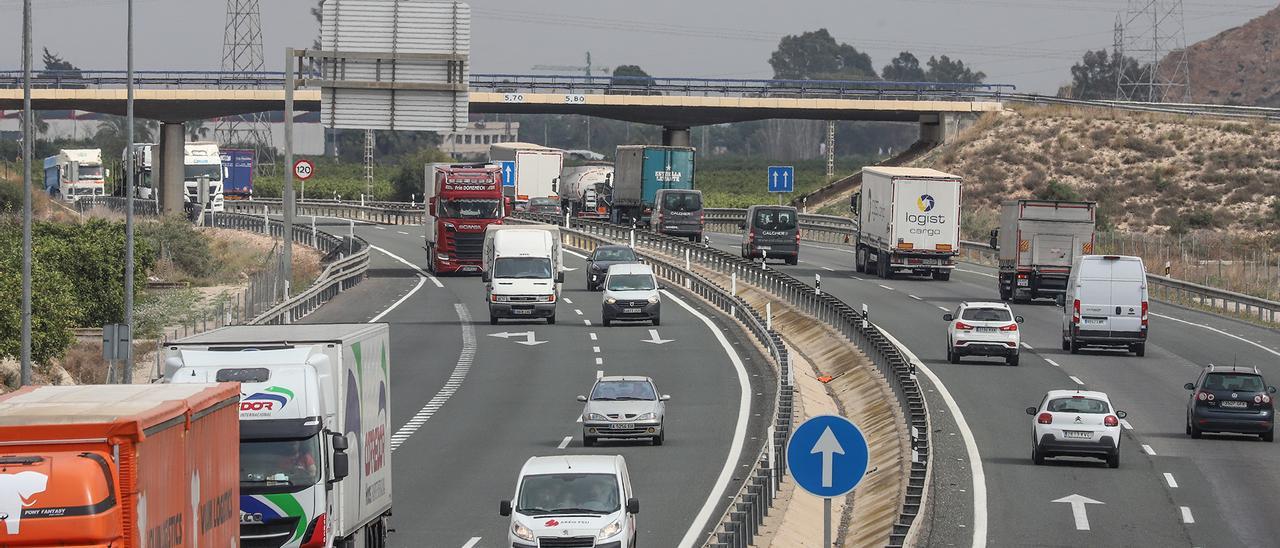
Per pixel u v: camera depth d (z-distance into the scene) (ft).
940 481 202.69
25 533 86.69
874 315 396.98
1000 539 167.53
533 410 264.93
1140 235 637.71
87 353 334.85
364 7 339.77
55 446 88.63
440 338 362.74
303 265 552.41
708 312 418.72
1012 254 434.71
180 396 100.94
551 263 397.19
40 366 292.81
